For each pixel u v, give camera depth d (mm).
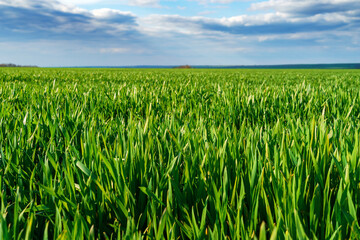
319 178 1646
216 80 16812
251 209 1573
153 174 1793
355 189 1542
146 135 2361
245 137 2602
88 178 1789
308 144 2068
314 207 1470
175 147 2363
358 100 5152
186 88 7594
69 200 1542
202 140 2340
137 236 1243
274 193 1666
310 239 1372
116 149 2076
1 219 1156
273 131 2674
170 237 1364
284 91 6008
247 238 1243
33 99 5207
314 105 4984
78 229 1261
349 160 1834
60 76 18625
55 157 2211
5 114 3539
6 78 15375
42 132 2920
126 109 5145
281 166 1921
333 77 23156
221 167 1802
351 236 1267
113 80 16031
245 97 5215
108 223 1665
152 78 18328
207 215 1609
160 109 4914
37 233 1561
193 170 1871
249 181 1770
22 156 2250
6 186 2012
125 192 1643
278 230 1279
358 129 2584
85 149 2027
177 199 1629
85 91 7094
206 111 4418
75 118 3447
